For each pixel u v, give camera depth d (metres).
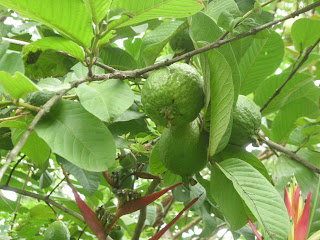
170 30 0.60
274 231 0.39
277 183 0.68
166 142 0.49
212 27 0.51
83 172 0.64
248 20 0.51
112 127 0.63
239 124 0.52
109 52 0.67
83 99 0.45
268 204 0.42
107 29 0.44
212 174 0.52
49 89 0.41
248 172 0.46
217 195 0.51
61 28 0.42
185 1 0.43
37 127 0.43
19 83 0.38
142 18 0.45
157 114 0.47
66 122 0.44
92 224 0.47
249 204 0.42
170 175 0.61
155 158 0.57
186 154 0.48
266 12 0.68
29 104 0.44
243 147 0.53
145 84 0.47
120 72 0.47
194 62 0.67
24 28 0.65
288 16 0.48
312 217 0.62
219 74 0.45
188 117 0.46
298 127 0.69
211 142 0.46
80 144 0.42
